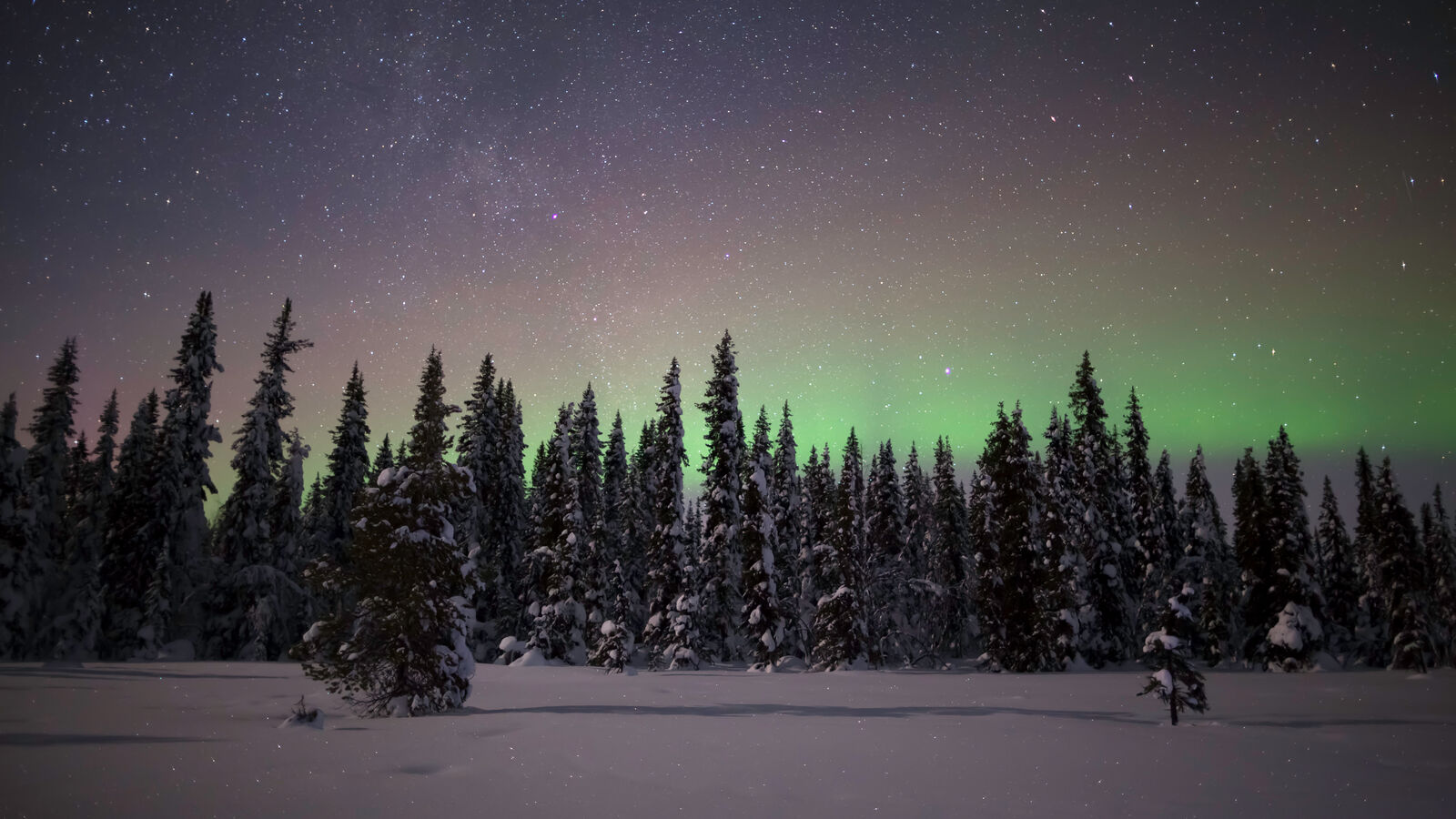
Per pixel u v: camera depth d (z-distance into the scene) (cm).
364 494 1812
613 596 5128
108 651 4144
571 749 1212
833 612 4044
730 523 4094
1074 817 805
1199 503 5000
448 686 1756
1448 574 5550
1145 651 1698
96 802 819
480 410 5200
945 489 5088
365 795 871
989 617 4175
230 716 1586
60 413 4606
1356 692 2645
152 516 4244
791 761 1130
